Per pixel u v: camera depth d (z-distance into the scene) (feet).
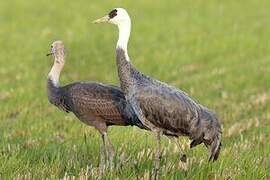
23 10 136.15
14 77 76.74
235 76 77.66
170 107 35.91
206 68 84.53
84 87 39.91
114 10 38.29
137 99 36.52
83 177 35.37
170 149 42.60
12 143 44.93
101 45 102.47
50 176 35.78
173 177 35.94
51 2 147.74
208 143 36.37
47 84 41.93
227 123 56.03
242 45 99.86
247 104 63.52
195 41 103.71
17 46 99.60
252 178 36.94
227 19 126.11
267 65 84.58
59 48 41.81
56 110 57.98
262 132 51.03
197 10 137.49
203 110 36.76
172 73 80.89
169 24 120.57
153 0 150.71
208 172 36.70
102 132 40.19
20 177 35.78
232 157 40.78
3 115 56.95
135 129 47.47
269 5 144.97
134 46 100.27
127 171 37.01
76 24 121.29
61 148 42.70
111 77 78.07
